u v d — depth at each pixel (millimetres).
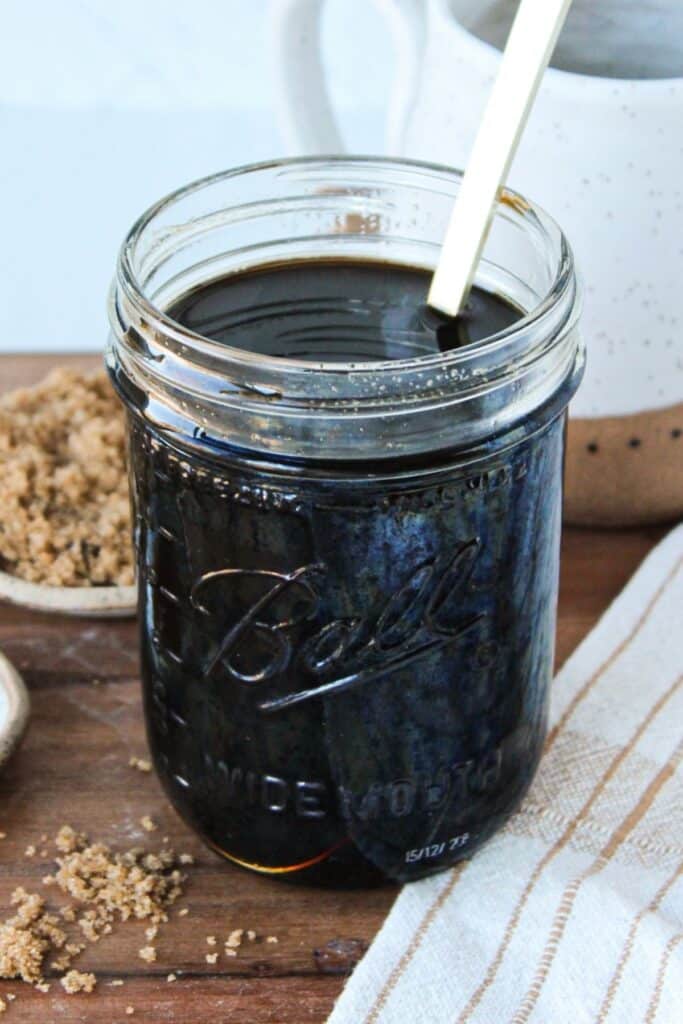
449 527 415
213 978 452
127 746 507
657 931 450
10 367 616
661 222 505
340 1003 441
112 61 657
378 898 471
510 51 412
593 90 487
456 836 457
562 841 480
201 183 444
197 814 463
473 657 433
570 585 553
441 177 450
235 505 414
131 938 461
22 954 452
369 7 639
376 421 400
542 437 422
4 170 685
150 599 448
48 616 543
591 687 517
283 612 422
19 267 722
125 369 427
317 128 547
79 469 555
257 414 402
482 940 455
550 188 505
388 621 421
